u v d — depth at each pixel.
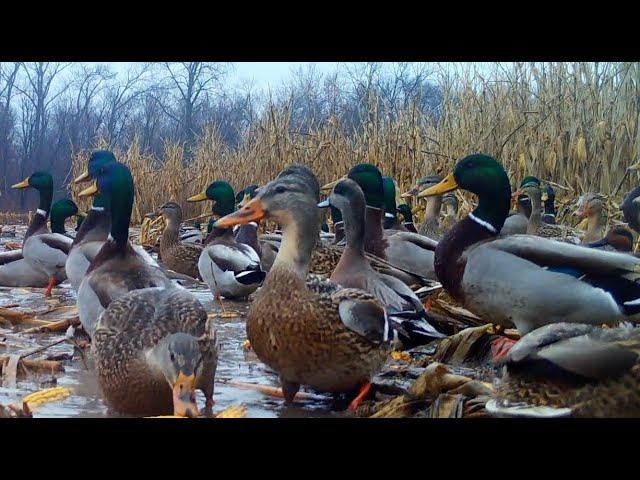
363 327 0.85
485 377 1.03
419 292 1.37
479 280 1.12
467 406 0.81
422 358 1.13
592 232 2.00
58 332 1.32
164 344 0.80
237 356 1.16
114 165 1.21
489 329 1.14
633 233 1.87
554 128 2.62
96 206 1.54
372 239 1.72
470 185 1.20
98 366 0.85
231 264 1.77
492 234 1.15
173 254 2.23
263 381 1.00
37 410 0.86
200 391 0.95
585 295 1.07
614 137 2.47
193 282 2.01
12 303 1.67
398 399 0.86
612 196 2.27
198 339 0.84
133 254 1.21
